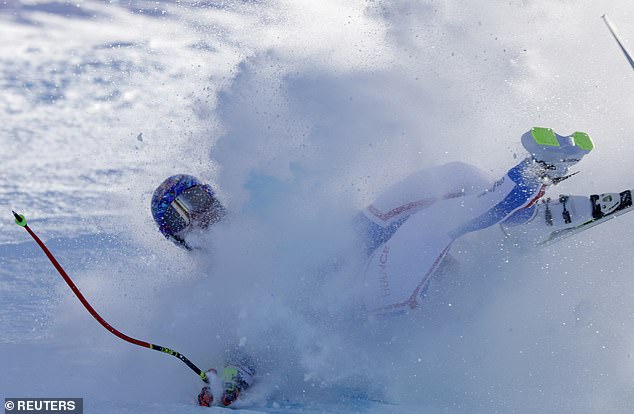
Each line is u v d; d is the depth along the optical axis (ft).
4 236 49.34
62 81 81.25
